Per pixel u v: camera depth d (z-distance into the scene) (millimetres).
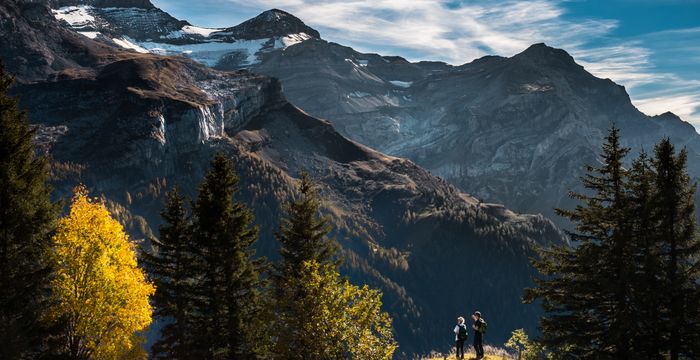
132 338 36812
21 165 35344
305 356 32062
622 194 33281
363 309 32344
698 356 31000
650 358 31750
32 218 34938
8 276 34344
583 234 34250
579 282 32969
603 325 33156
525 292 35156
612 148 33656
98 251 36062
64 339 36344
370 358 32031
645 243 32656
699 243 32281
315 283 32344
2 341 31641
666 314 31734
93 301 35594
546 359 37719
